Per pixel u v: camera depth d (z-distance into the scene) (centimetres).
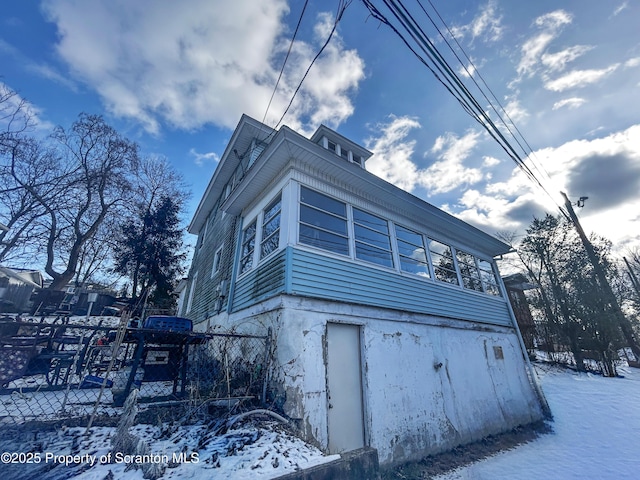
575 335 1529
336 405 464
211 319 893
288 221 547
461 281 893
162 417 352
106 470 221
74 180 1738
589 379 1238
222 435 304
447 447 580
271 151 596
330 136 1037
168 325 615
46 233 1677
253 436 303
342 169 646
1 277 1193
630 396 985
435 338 695
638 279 2538
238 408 390
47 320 917
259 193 741
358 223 684
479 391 732
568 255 1761
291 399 409
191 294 1426
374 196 743
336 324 527
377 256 689
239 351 582
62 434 280
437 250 880
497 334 920
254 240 721
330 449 425
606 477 512
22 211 1545
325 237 612
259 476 216
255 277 623
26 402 387
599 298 1471
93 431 294
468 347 780
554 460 585
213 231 1269
